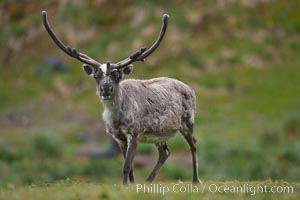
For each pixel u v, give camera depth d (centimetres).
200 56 15938
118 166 11019
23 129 14650
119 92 5066
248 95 14750
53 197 4394
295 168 10606
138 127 5166
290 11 17162
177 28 16750
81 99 15712
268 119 13562
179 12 17125
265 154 11306
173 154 11781
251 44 16275
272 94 14625
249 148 11431
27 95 16362
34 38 18225
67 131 14138
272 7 17225
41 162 11519
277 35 16612
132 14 17612
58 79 16525
